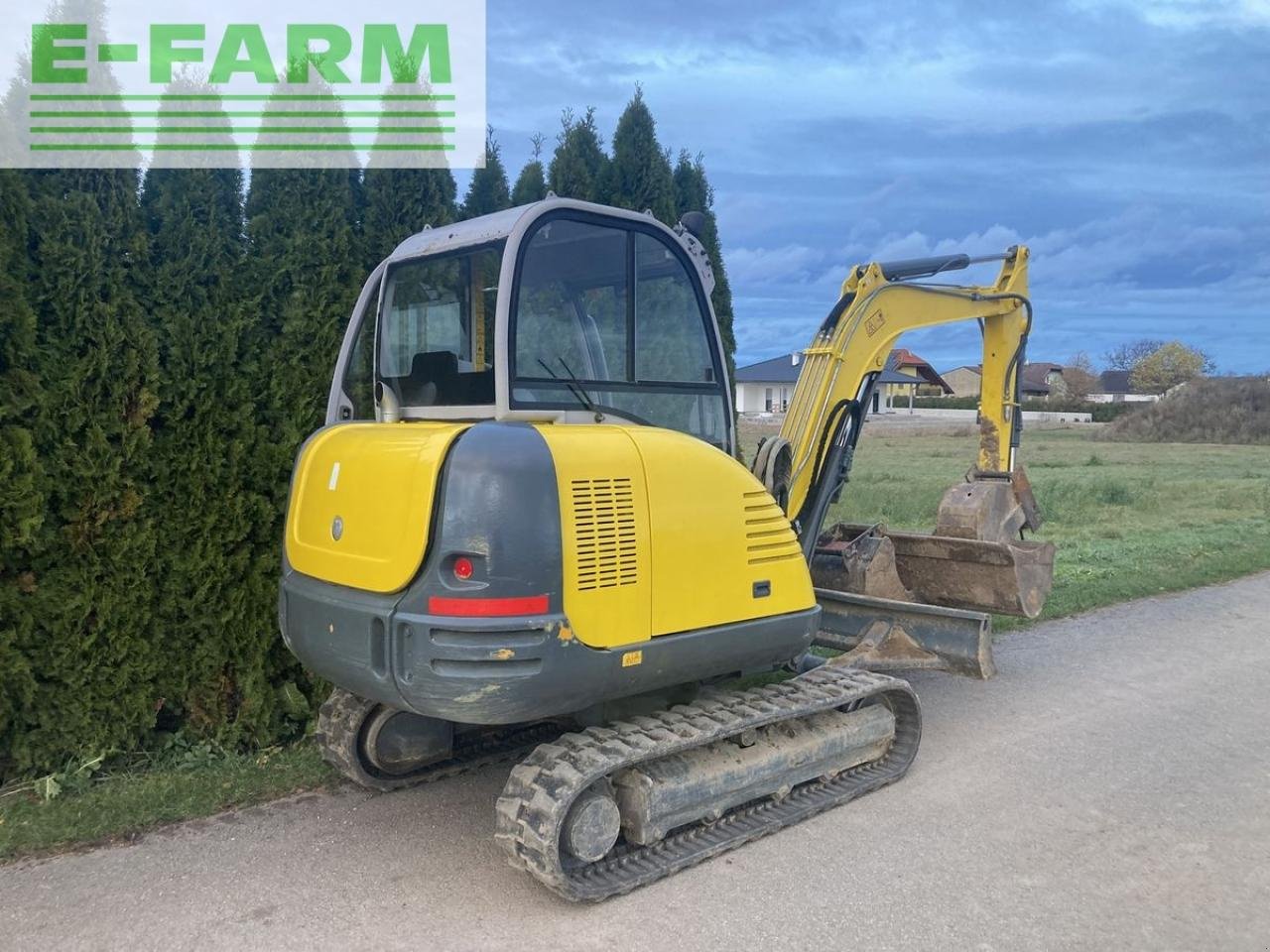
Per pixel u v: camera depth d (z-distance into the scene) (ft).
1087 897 12.40
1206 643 25.20
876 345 19.90
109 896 12.52
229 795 15.64
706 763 13.66
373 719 15.51
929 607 18.60
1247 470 84.07
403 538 11.82
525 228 13.33
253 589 17.69
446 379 14.46
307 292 18.20
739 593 13.75
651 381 14.89
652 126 24.93
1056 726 18.93
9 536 15.06
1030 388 277.03
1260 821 14.64
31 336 15.15
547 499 11.60
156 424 16.88
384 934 11.64
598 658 12.00
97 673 16.29
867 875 13.02
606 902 12.35
